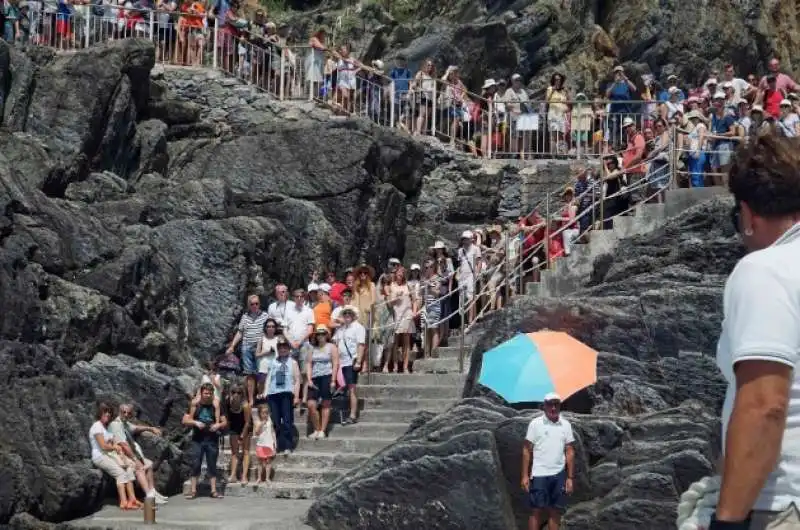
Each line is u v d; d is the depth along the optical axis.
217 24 70.12
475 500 35.16
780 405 8.12
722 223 49.44
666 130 55.75
